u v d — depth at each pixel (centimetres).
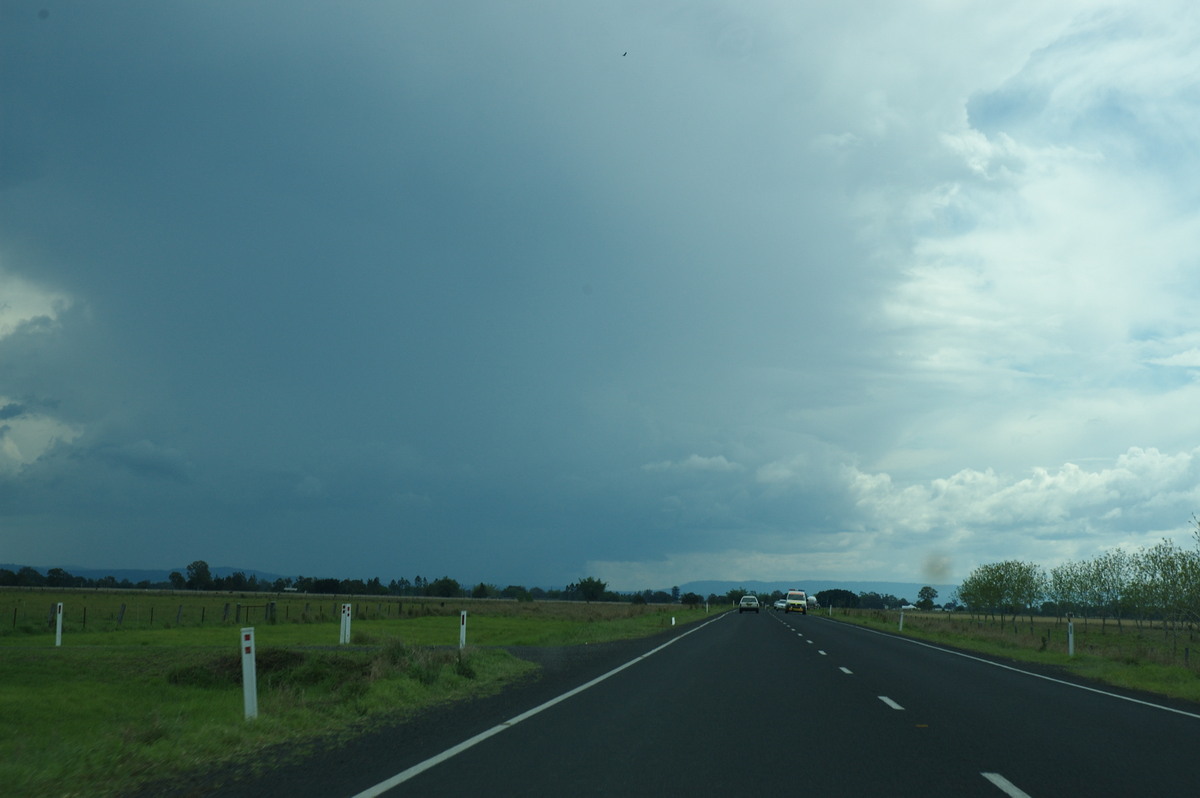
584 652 2794
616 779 823
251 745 1045
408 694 1520
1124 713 1405
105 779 848
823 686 1736
